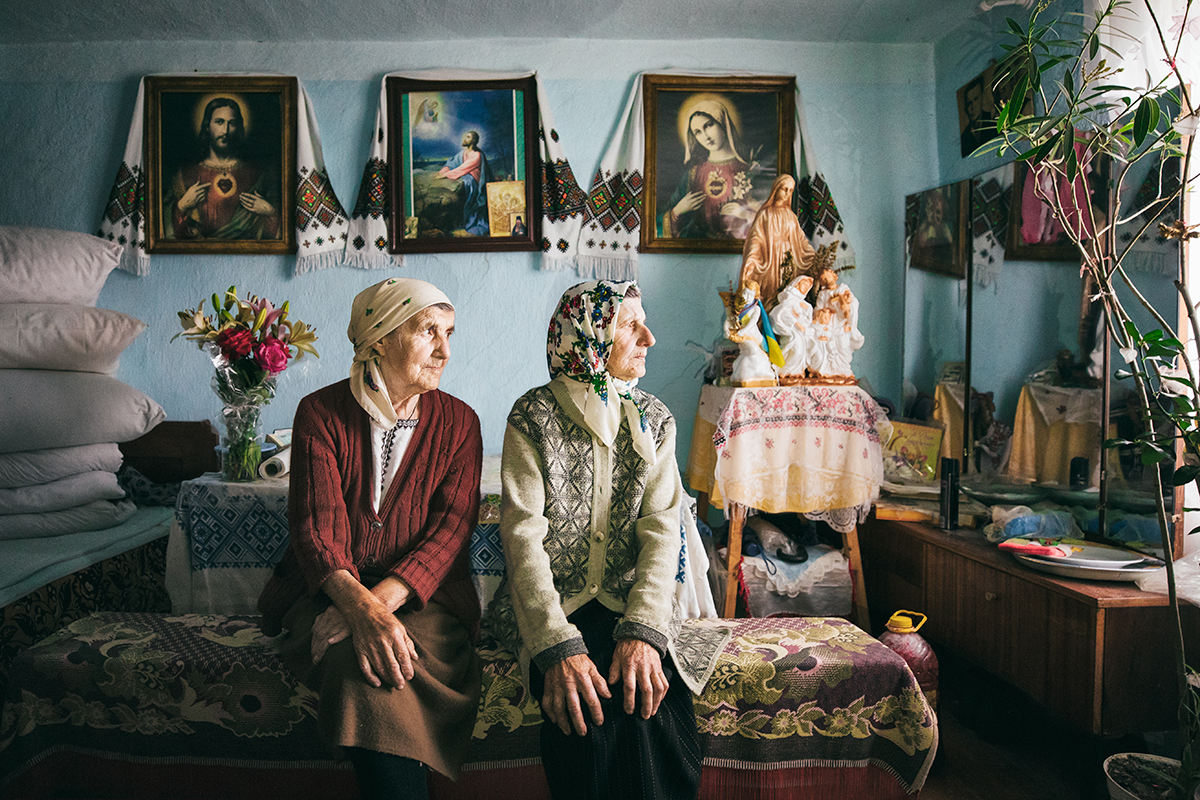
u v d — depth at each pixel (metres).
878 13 3.30
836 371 2.90
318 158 3.49
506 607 1.73
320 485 1.66
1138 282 2.16
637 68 3.54
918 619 2.39
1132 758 1.79
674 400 3.56
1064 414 2.45
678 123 3.52
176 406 3.51
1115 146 2.11
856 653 1.74
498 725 1.71
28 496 2.48
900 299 3.61
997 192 2.79
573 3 3.19
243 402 2.43
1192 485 2.11
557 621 1.49
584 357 1.70
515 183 3.49
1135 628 1.90
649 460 1.70
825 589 2.91
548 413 1.72
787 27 3.44
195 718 1.72
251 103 3.47
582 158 3.54
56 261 2.65
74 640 1.81
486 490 2.36
